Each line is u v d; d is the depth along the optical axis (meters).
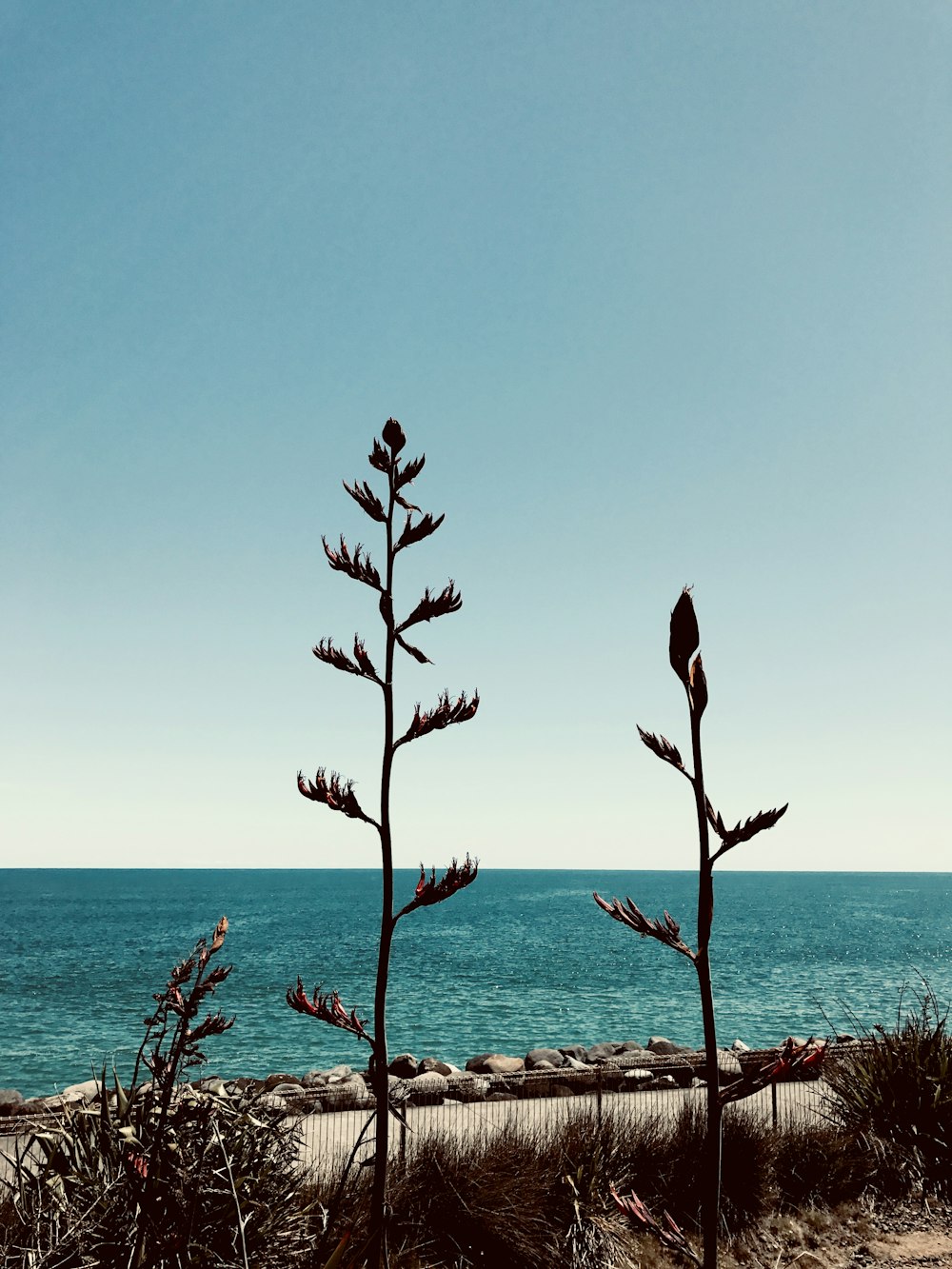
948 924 104.00
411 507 4.56
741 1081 2.87
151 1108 5.54
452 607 4.46
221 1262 4.97
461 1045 27.66
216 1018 5.18
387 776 4.35
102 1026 32.00
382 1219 4.21
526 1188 7.77
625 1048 18.80
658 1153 8.80
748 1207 8.46
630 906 3.01
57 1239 4.98
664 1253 7.61
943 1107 9.44
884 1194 8.91
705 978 2.92
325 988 42.00
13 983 44.91
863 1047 10.62
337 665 4.38
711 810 2.98
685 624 3.05
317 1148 9.27
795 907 145.75
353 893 183.75
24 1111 12.51
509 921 106.81
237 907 131.75
